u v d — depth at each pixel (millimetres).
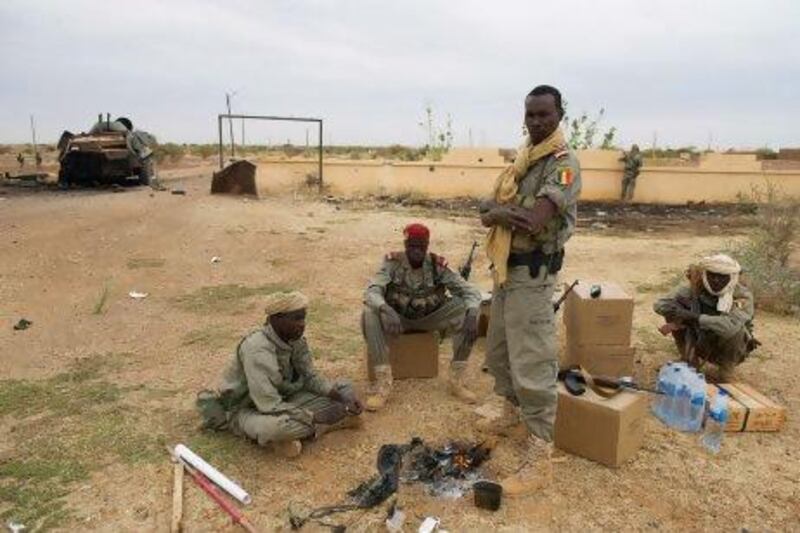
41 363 5586
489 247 3646
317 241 11031
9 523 3334
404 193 20500
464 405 4797
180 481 3686
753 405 4496
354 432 4363
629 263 9992
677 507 3586
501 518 3449
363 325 4820
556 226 3496
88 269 8922
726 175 20656
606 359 4969
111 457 3984
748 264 8125
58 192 16609
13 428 4359
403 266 4930
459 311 4965
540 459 3670
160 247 10281
